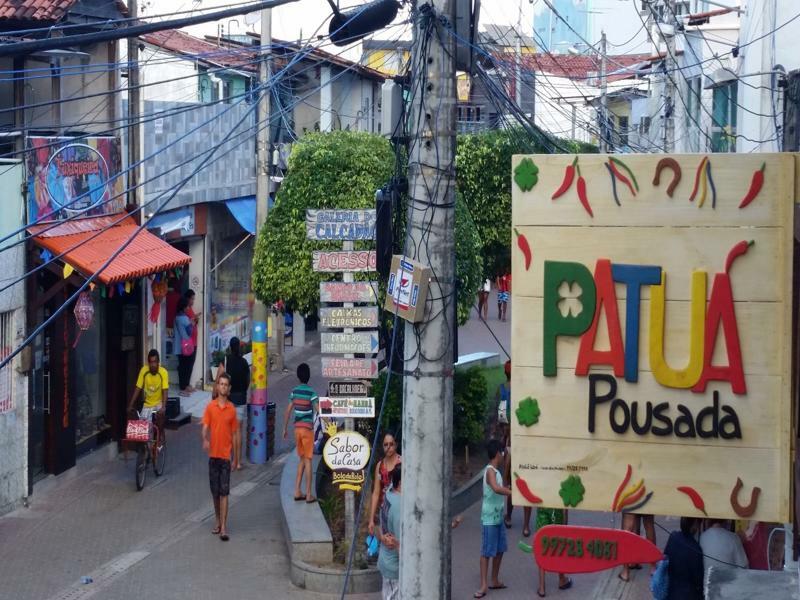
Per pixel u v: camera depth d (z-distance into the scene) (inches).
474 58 343.0
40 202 645.9
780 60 741.9
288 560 569.9
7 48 310.5
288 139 1176.8
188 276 989.2
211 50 914.7
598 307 294.2
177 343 979.9
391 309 331.6
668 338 291.9
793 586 305.6
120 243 711.7
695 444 290.0
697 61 1022.4
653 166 291.9
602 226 294.4
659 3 1267.2
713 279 289.6
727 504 288.2
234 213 1044.5
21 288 628.7
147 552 576.7
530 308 297.4
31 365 645.9
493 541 518.9
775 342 287.1
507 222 866.1
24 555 563.8
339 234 555.2
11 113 718.5
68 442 700.0
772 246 287.7
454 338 333.1
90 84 772.0
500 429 648.4
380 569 466.0
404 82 364.2
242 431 843.4
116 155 762.8
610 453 293.9
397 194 357.4
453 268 333.1
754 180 288.0
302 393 625.3
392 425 684.7
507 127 643.5
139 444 696.4
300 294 690.2
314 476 661.9
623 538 287.4
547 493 295.7
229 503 678.5
